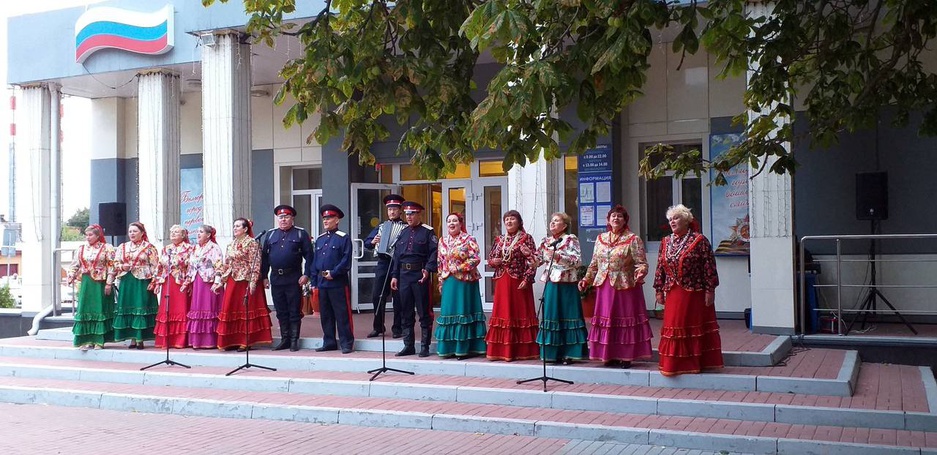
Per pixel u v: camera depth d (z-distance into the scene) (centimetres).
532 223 1238
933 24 753
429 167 734
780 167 833
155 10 1491
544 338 942
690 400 820
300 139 1711
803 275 1110
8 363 1192
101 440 810
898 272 1269
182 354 1148
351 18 789
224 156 1348
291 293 1155
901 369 1000
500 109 593
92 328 1223
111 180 1828
